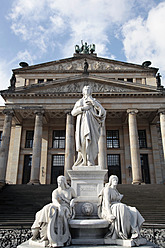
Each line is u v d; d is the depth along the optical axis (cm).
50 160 4106
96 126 711
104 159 3312
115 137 4306
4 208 2030
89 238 504
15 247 951
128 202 2183
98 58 4866
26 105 3716
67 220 509
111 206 523
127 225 496
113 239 489
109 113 3966
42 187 2862
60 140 4294
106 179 3231
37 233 511
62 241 471
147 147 4184
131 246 455
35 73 4784
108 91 3766
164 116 3612
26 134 4288
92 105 727
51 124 4353
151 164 4072
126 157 4084
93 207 581
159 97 3722
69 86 3828
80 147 679
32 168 3344
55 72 4738
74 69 4788
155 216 1759
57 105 3712
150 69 4741
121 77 4719
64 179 566
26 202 2209
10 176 3934
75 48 5622
